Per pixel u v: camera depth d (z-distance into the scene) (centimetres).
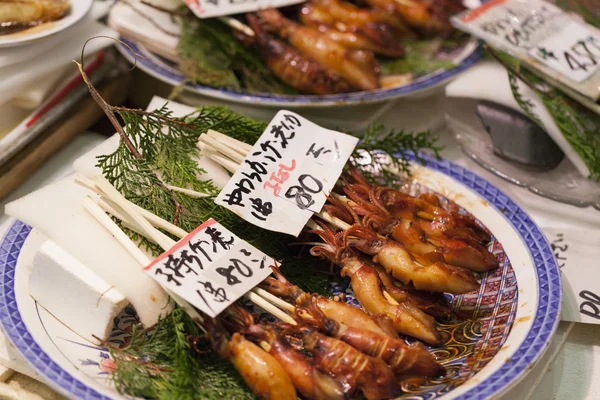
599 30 70
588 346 59
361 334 51
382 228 58
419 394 50
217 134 60
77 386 48
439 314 56
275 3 79
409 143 65
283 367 50
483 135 72
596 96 66
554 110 67
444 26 81
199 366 52
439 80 74
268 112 72
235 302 55
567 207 67
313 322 52
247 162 58
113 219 56
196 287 51
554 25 70
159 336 53
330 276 60
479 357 52
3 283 54
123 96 77
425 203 61
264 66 78
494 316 56
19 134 66
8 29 66
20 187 67
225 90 72
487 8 72
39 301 54
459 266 58
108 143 61
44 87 68
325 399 49
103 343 52
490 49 71
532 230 60
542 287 56
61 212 55
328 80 75
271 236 59
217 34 76
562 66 67
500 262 59
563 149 67
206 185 58
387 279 57
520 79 68
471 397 48
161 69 74
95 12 73
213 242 54
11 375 55
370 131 66
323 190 58
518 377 50
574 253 64
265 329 51
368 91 73
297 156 59
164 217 57
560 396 56
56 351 51
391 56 80
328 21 81
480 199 63
